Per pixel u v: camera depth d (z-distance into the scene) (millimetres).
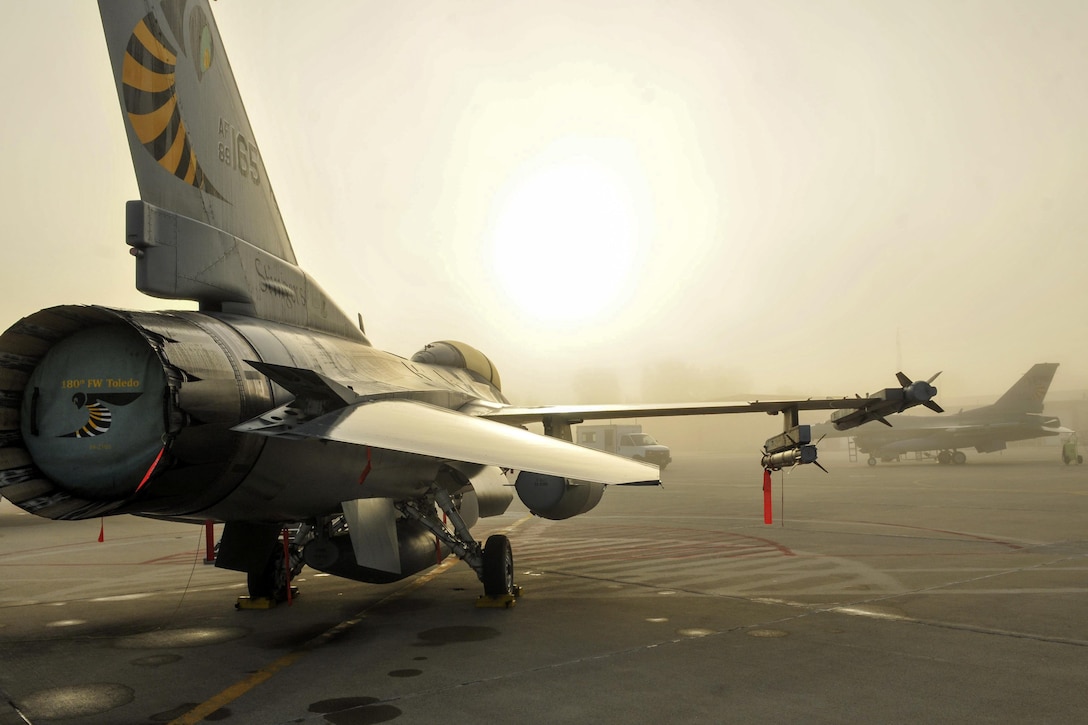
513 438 5715
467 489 9039
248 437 5582
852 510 17531
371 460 6762
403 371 8461
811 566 9938
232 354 5625
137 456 5176
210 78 6500
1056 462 39844
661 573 9672
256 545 7453
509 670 5430
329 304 7980
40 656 6051
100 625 7230
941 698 4641
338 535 7590
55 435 5305
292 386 5441
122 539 15367
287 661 5816
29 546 14250
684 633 6457
